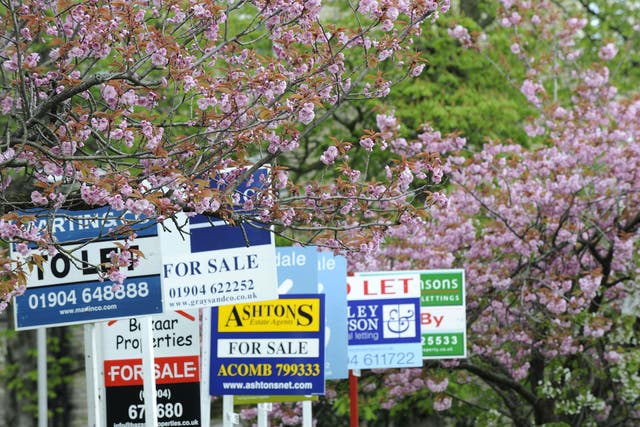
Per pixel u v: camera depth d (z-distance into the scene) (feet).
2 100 63.77
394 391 149.48
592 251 141.18
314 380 103.19
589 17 217.15
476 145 195.21
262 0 64.34
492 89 197.67
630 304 149.79
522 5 163.32
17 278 58.18
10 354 197.88
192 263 81.92
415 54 69.10
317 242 70.95
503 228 140.46
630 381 144.46
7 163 58.85
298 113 64.08
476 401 181.06
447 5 69.97
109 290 78.13
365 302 128.16
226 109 62.54
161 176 59.88
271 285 81.61
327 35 68.64
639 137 138.92
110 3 60.18
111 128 61.98
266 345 103.60
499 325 147.84
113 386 91.40
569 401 144.25
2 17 64.28
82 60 63.72
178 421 94.94
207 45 69.36
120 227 59.93
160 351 95.35
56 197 58.18
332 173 187.42
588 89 150.92
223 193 63.31
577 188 134.31
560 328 141.49
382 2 65.72
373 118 191.42
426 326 132.87
